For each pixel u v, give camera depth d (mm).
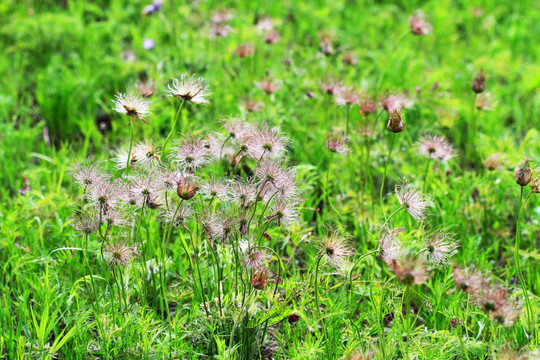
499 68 7387
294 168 3885
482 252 4637
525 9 9352
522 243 4953
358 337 3580
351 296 3588
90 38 7414
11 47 7160
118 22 7898
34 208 4617
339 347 3621
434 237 3744
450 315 3770
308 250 4598
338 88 5348
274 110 5609
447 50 8086
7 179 5473
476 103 5652
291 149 5488
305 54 7133
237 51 6461
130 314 3662
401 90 6523
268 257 3539
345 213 4879
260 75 6777
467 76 7105
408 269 3021
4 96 6461
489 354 3568
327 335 3680
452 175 5410
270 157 3621
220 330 3596
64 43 7344
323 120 6008
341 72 7152
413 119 6047
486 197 5094
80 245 4168
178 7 8125
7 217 4547
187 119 5699
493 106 5691
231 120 4180
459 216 4949
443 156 4578
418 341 3523
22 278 4141
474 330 3896
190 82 3635
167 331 3668
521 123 6719
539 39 8516
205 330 3631
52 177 5398
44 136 6125
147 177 3521
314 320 3537
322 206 5297
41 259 4012
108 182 3586
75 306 3947
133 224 3811
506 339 3779
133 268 3852
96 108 6516
